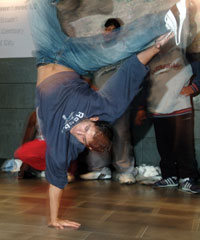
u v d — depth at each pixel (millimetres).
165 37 2436
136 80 2441
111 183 4223
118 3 3039
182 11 2359
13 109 5383
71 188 3926
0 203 3230
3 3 5043
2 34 5148
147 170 4402
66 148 2379
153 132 4707
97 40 2670
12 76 5340
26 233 2412
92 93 2477
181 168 3814
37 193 3662
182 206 3139
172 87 3711
